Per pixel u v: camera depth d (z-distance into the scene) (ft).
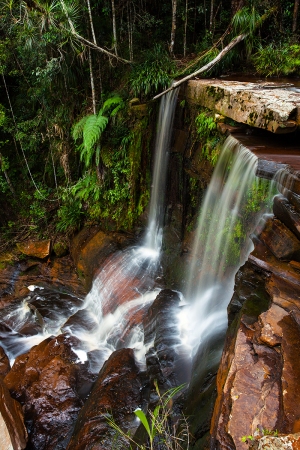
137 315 21.43
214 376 12.76
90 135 24.22
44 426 16.26
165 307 20.04
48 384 17.95
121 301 22.86
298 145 14.48
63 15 22.81
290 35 24.39
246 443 7.07
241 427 7.36
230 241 17.37
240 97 15.84
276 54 22.48
